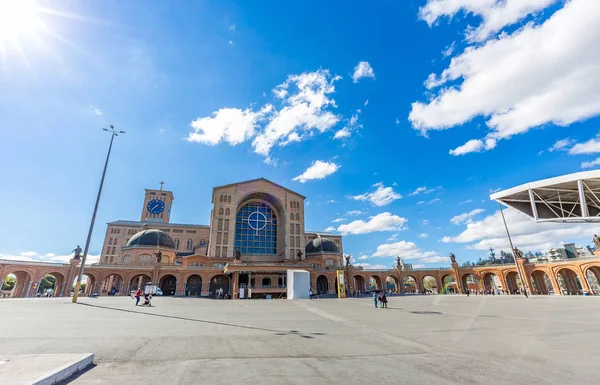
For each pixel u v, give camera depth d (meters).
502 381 6.31
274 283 68.88
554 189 31.17
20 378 5.16
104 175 33.56
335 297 60.56
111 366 7.02
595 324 15.34
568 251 129.38
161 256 68.88
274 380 6.20
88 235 31.86
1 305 26.36
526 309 25.48
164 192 111.56
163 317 18.72
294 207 83.69
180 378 6.20
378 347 9.87
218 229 75.38
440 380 6.38
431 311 24.55
